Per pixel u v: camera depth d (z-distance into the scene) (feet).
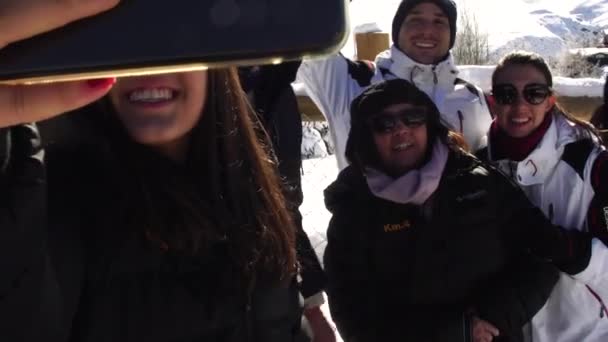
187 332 3.19
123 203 3.03
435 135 5.86
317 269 5.00
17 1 1.34
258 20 1.48
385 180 5.74
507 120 6.52
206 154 3.33
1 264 2.19
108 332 3.01
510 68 6.47
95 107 3.03
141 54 1.46
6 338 2.31
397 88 5.82
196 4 1.49
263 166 3.71
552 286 5.84
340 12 1.49
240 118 3.61
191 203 3.16
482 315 5.48
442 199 5.62
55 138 3.10
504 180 5.91
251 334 3.49
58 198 2.91
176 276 3.18
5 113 1.61
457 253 5.54
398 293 5.70
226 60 1.47
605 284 6.03
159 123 2.91
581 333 6.24
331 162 16.39
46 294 2.45
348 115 8.03
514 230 5.81
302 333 4.12
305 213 12.69
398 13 8.09
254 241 3.50
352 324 5.87
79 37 1.46
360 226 5.84
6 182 2.19
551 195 6.35
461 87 8.08
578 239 5.91
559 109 6.52
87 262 2.99
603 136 7.28
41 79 1.49
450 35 8.01
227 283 3.32
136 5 1.47
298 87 10.01
